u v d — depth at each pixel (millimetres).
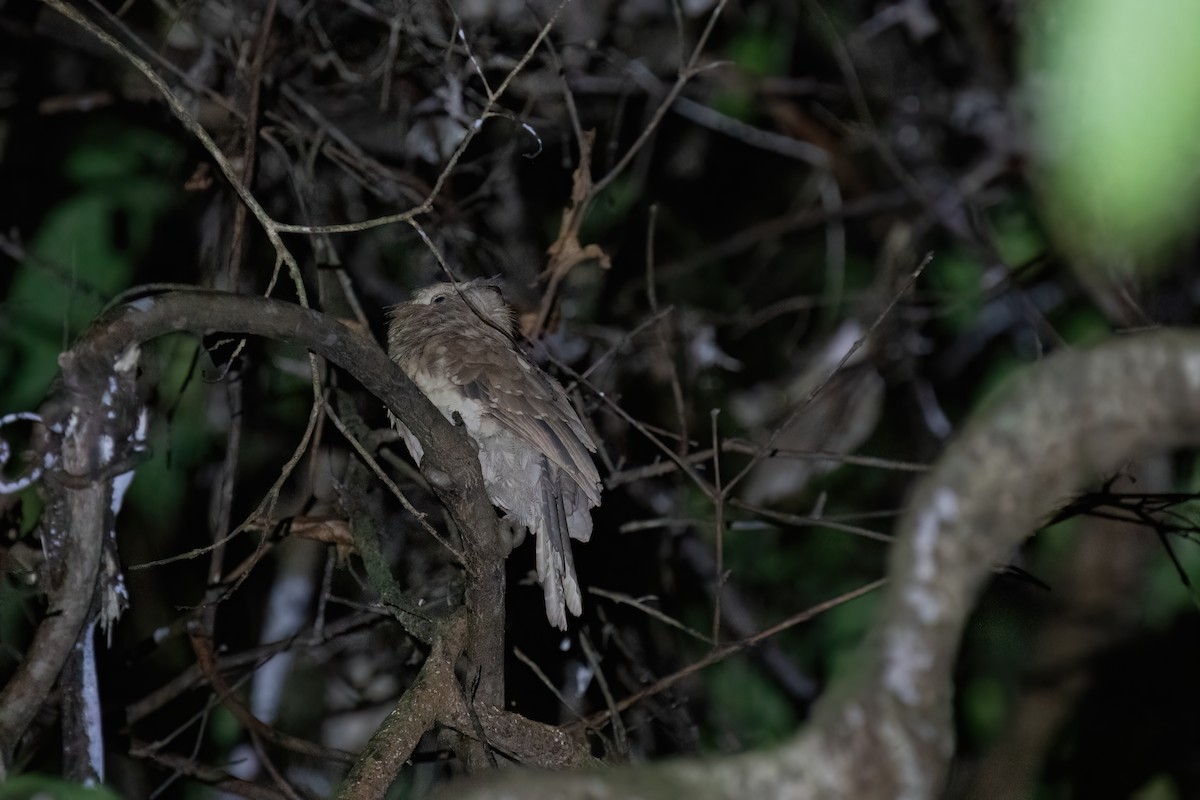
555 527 8695
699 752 10906
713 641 9305
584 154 10453
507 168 11820
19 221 12609
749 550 12766
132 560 11953
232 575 10180
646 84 12992
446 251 11500
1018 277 12719
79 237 11352
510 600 10898
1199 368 3494
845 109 14688
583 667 10742
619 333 12227
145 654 10867
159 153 11961
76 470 6664
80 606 6965
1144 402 3527
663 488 12453
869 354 13344
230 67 11367
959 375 14289
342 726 12281
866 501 13297
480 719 7434
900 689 3555
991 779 10422
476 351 8961
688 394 12664
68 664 7477
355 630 11102
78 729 7504
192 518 12391
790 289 15062
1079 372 3576
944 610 3568
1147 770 11602
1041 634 10695
